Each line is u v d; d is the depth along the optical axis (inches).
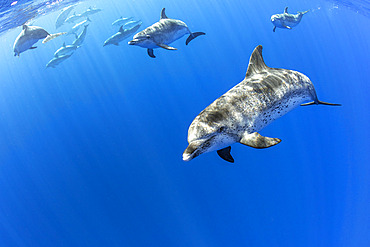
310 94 167.8
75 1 651.5
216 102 129.2
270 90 141.2
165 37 283.1
